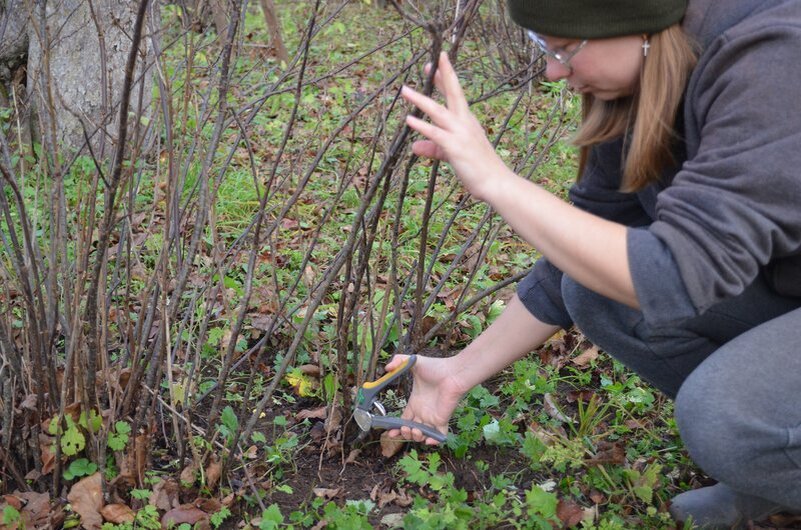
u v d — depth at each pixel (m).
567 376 2.49
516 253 3.37
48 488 1.93
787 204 1.35
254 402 2.32
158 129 2.04
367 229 2.08
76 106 4.12
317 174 4.16
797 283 1.59
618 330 1.77
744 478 1.56
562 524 1.84
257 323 2.60
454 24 1.75
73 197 3.49
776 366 1.52
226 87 1.79
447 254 3.29
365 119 4.86
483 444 2.14
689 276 1.35
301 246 3.20
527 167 4.18
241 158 4.27
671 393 1.85
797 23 1.35
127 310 2.00
